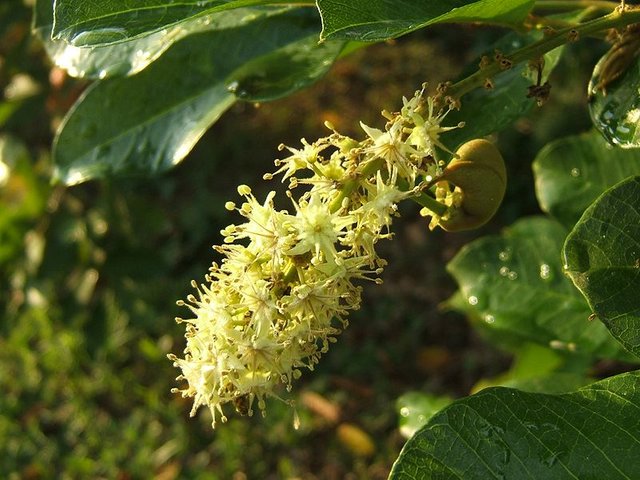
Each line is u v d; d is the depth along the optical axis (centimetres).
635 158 23
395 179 15
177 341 59
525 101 18
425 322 61
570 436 15
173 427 54
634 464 15
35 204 49
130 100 22
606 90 17
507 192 64
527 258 24
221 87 21
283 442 53
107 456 53
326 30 14
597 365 40
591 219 15
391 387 57
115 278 52
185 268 67
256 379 16
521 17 17
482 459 15
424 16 15
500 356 57
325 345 16
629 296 15
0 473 53
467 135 18
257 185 72
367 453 52
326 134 75
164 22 15
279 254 15
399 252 66
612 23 16
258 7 21
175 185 71
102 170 22
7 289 53
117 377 57
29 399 58
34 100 48
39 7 22
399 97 76
